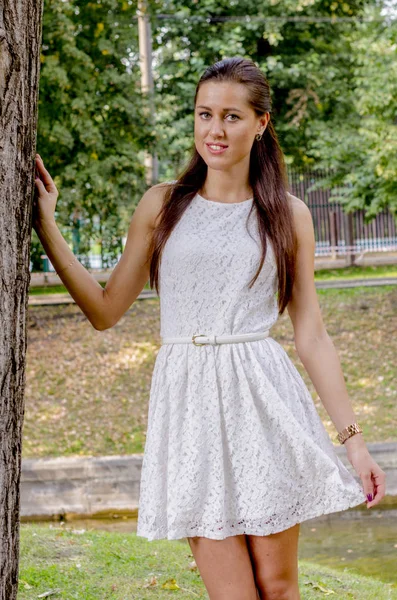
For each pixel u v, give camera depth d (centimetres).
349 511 823
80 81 1250
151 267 288
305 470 270
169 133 1806
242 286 272
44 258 1788
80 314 1402
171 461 269
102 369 1220
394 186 1449
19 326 254
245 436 268
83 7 1247
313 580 523
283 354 284
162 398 275
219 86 272
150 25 1684
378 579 600
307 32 1881
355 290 1481
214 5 1877
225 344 272
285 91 1916
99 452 1020
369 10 1444
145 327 1345
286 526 267
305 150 1919
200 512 266
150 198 291
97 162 1280
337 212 2039
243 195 285
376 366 1196
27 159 255
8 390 250
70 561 520
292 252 281
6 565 252
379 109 1348
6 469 250
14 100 248
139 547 568
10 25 246
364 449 282
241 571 267
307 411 281
